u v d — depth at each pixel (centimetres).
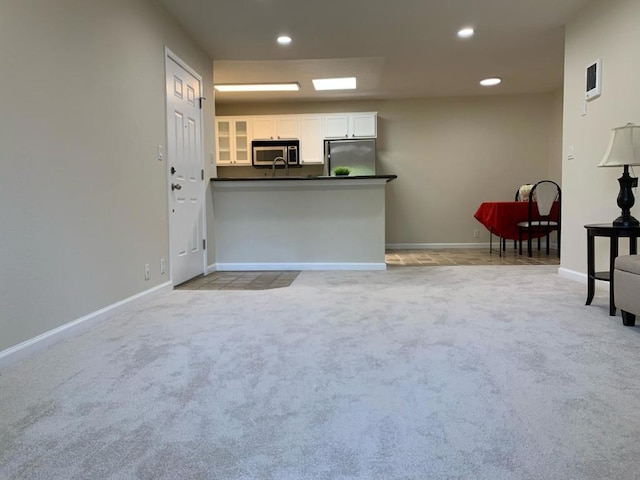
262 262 466
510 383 159
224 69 517
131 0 292
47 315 209
